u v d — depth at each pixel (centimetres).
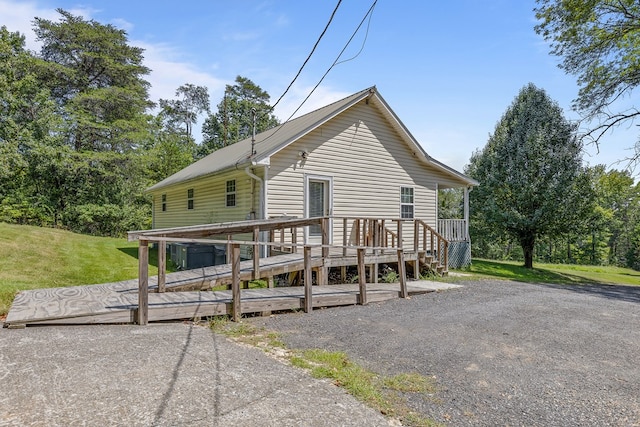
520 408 305
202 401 271
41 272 795
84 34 2306
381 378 351
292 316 572
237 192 1059
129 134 2314
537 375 376
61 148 2045
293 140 952
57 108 2180
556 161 1588
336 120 1085
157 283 621
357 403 289
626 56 1468
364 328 517
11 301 540
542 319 609
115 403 259
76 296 543
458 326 544
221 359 359
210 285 623
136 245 1474
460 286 916
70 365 319
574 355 441
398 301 712
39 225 2064
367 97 1138
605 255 4034
